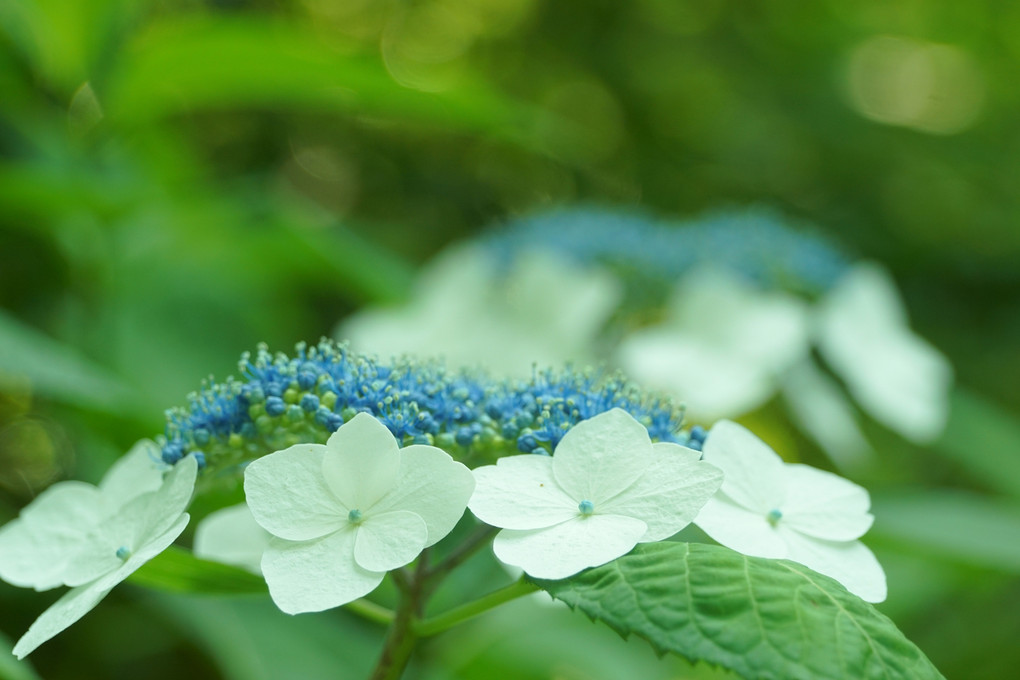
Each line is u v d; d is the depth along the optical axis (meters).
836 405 0.64
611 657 0.59
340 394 0.35
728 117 1.56
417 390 0.35
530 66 1.77
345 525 0.32
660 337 0.58
